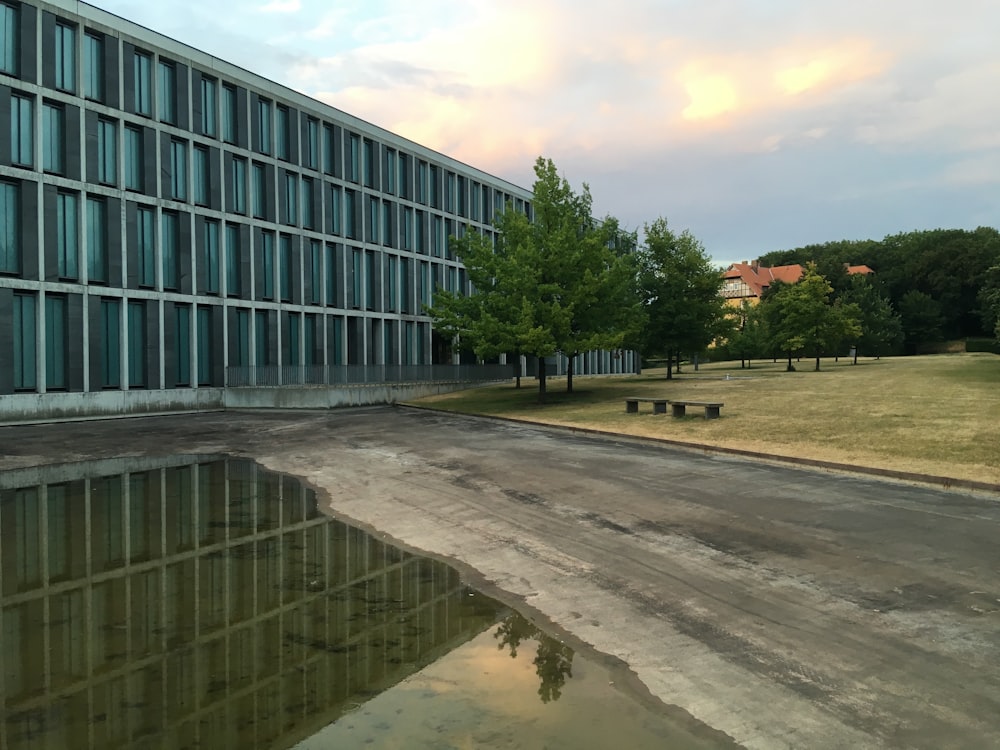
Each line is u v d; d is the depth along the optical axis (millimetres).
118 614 6645
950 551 7512
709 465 13172
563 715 4621
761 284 116688
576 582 7422
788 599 6559
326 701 4852
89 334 28344
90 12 28625
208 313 33625
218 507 11695
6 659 5613
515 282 27141
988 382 28406
